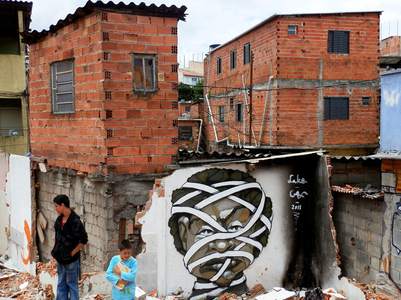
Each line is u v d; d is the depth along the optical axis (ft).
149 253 31.68
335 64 74.64
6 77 64.23
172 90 33.24
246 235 33.83
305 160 35.19
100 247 32.45
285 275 34.73
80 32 33.27
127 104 31.86
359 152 75.97
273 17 72.79
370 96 75.82
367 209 35.60
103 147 31.40
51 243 38.73
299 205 35.12
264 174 34.22
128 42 31.73
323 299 31.01
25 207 40.09
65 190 36.96
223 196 33.19
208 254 33.01
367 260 35.60
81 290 30.63
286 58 73.36
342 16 74.38
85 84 33.12
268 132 76.38
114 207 31.71
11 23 65.77
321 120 74.49
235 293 33.50
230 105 95.86
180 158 42.34
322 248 34.58
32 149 41.78
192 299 32.50
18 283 36.09
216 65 105.91
